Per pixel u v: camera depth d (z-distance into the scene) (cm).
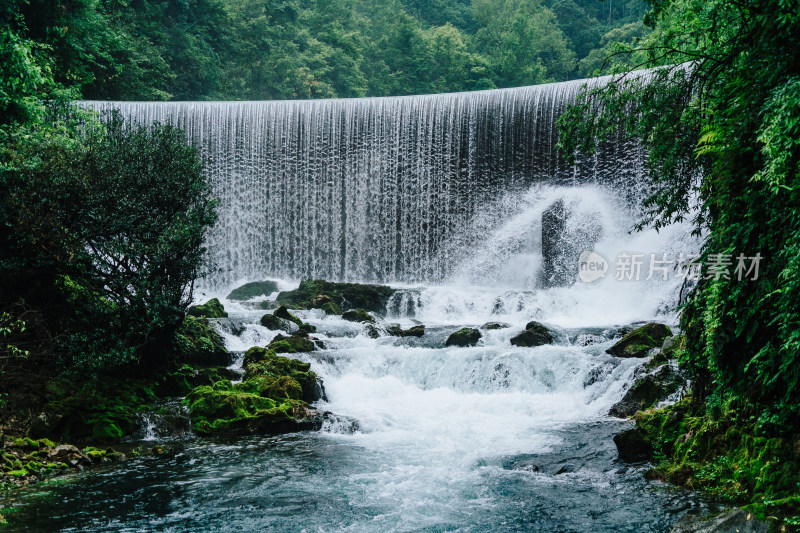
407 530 732
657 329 1431
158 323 1247
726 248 752
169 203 1304
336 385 1455
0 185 1215
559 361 1375
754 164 714
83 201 1215
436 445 1077
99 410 1138
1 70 1338
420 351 1521
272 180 2994
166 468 965
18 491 855
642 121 961
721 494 771
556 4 9825
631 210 2472
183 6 4562
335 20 7156
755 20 699
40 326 1178
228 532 725
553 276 2625
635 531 710
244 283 2961
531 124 2714
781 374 698
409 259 2938
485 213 2814
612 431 1100
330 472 943
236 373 1448
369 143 2956
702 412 920
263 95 5581
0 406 1052
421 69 7538
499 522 752
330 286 2425
